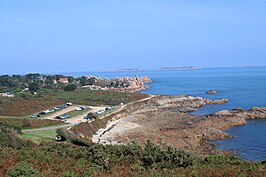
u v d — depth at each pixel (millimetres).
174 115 99188
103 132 75875
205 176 16156
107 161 18766
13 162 17297
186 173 16703
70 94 140000
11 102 105188
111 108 113312
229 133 69312
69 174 15281
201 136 65438
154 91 193375
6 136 33969
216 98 144625
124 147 22156
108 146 23094
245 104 120125
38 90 145375
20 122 74062
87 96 138375
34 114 95250
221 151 52812
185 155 20359
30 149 23109
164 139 63406
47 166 17188
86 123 77562
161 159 19312
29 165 16109
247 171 17516
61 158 19312
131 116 101438
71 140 51219
